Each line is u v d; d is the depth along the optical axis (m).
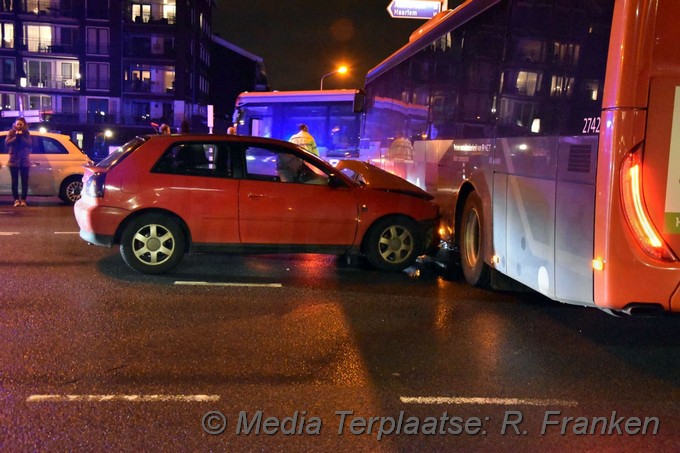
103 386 4.20
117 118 51.59
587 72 4.48
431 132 8.59
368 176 8.30
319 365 4.70
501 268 6.14
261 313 6.01
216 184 7.26
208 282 7.17
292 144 7.65
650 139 4.09
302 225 7.46
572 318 6.14
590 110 4.42
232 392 4.17
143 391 4.14
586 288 4.48
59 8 50.06
